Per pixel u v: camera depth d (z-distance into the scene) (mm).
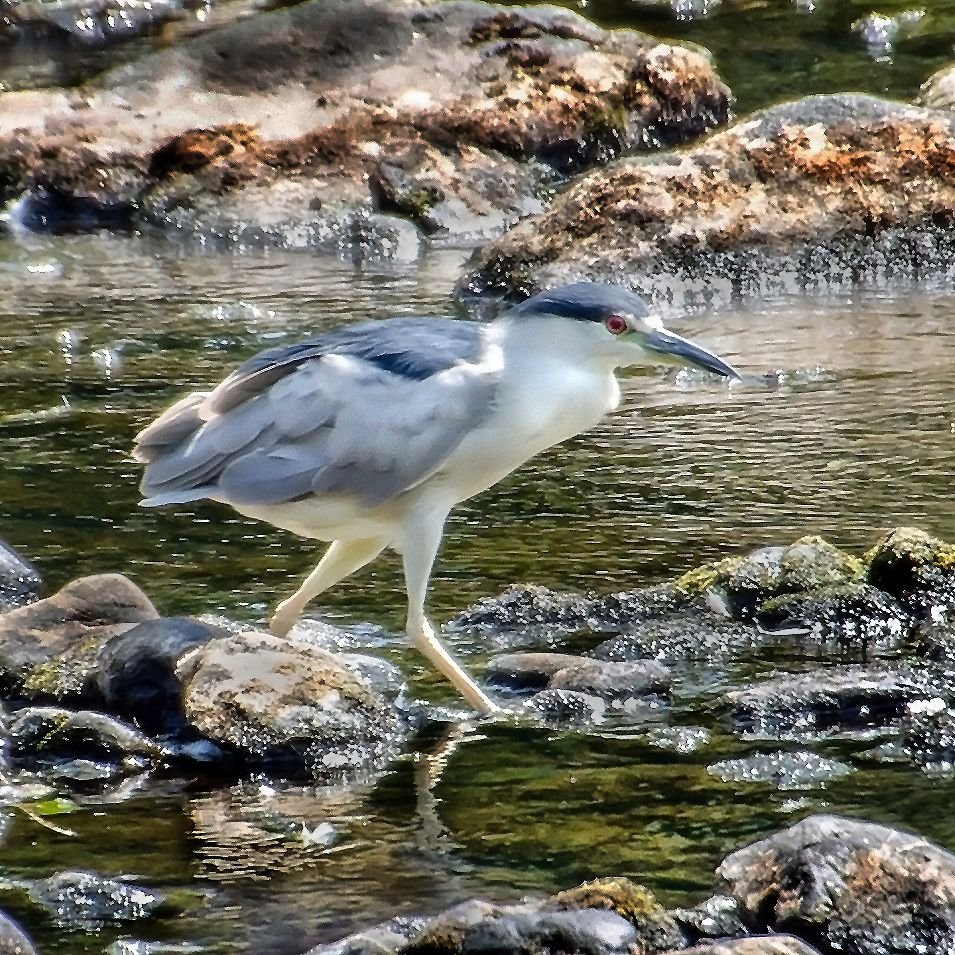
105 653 10305
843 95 20562
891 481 13625
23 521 13148
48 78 26016
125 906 8297
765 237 19500
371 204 21812
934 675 10477
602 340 10523
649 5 28516
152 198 21953
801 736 9922
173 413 10648
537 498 13547
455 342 10570
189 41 24141
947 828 8836
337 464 10250
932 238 19719
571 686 10438
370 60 23578
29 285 19562
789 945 7539
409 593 10539
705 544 12547
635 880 8445
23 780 9562
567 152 23016
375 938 7797
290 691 9867
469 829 8992
